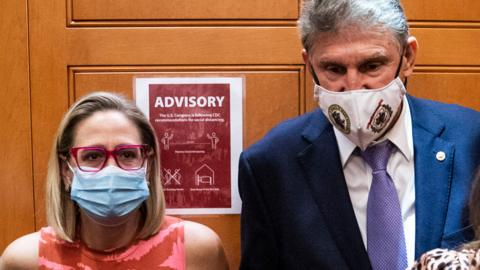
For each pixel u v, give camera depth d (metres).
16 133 1.87
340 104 1.39
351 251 1.43
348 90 1.38
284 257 1.51
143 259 1.57
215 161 1.88
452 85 1.89
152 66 1.87
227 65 1.87
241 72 1.87
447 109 1.55
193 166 1.88
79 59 1.86
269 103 1.88
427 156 1.46
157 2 1.85
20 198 1.88
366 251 1.44
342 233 1.45
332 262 1.43
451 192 1.43
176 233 1.62
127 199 1.52
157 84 1.87
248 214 1.57
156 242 1.60
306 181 1.51
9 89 1.87
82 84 1.87
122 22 1.86
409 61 1.45
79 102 1.59
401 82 1.40
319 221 1.47
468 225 1.38
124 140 1.54
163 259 1.58
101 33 1.86
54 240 1.59
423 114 1.53
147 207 1.60
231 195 1.89
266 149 1.56
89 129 1.54
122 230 1.57
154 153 1.62
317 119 1.57
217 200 1.89
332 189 1.48
